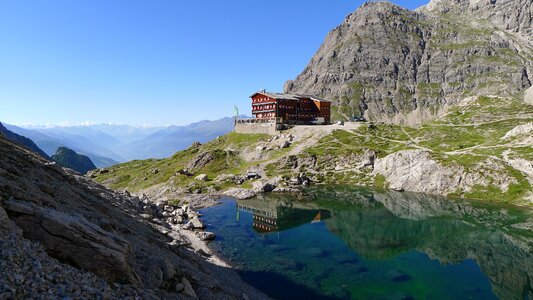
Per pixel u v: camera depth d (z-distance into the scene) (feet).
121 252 91.30
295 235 261.03
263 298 155.22
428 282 178.60
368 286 173.37
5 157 154.92
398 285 175.22
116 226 145.28
